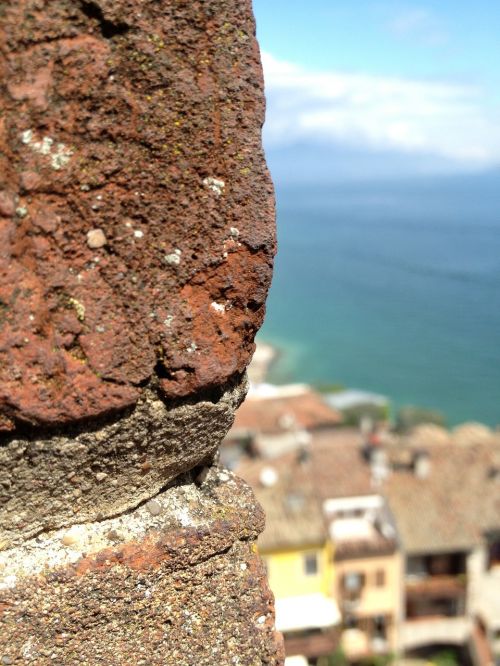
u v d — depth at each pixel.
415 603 25.98
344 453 27.52
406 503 26.09
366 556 24.98
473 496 26.47
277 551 23.92
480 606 25.92
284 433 33.91
